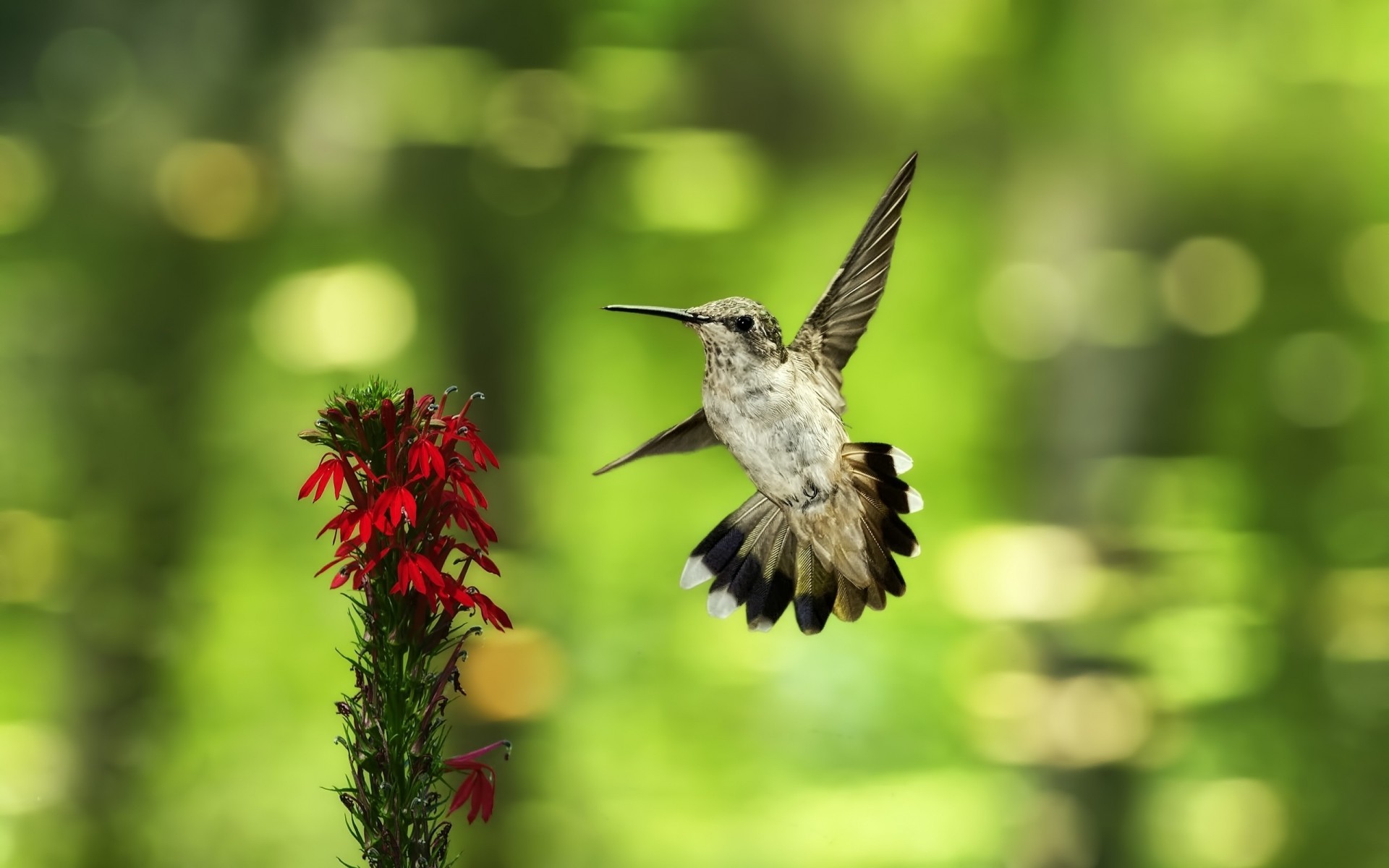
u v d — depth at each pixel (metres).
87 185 6.85
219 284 6.57
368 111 6.74
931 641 5.15
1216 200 7.45
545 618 5.15
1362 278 7.30
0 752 4.30
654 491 6.21
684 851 4.02
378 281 6.43
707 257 7.25
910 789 4.31
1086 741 4.59
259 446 5.82
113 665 4.70
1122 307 7.21
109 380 6.02
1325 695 4.96
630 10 7.04
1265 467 6.75
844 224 7.60
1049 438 6.91
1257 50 7.03
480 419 6.14
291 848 4.05
